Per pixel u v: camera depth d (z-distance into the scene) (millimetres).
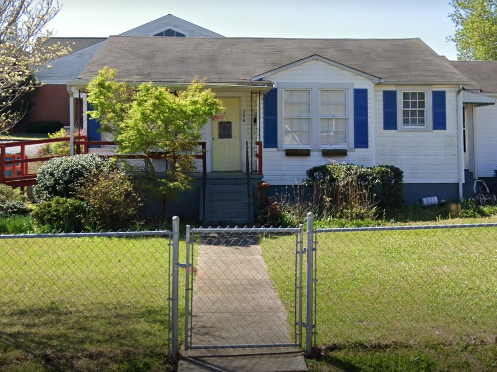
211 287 7922
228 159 17328
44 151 21641
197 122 13656
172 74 16969
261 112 16641
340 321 6371
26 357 5477
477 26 33250
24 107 32812
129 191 13344
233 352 5668
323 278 8062
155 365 5371
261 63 18422
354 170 15102
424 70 18062
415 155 17641
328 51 19969
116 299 7129
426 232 11805
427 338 5910
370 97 16859
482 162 19844
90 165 14008
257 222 14031
